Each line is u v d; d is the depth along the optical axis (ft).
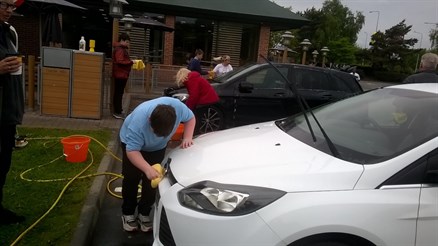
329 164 8.02
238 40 61.98
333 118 11.12
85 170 15.17
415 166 7.71
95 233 11.41
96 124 23.77
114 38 26.68
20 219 10.82
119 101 26.40
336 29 171.94
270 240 6.98
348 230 7.04
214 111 24.00
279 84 24.70
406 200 7.36
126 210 11.36
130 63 26.05
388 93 11.35
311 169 7.86
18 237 9.90
